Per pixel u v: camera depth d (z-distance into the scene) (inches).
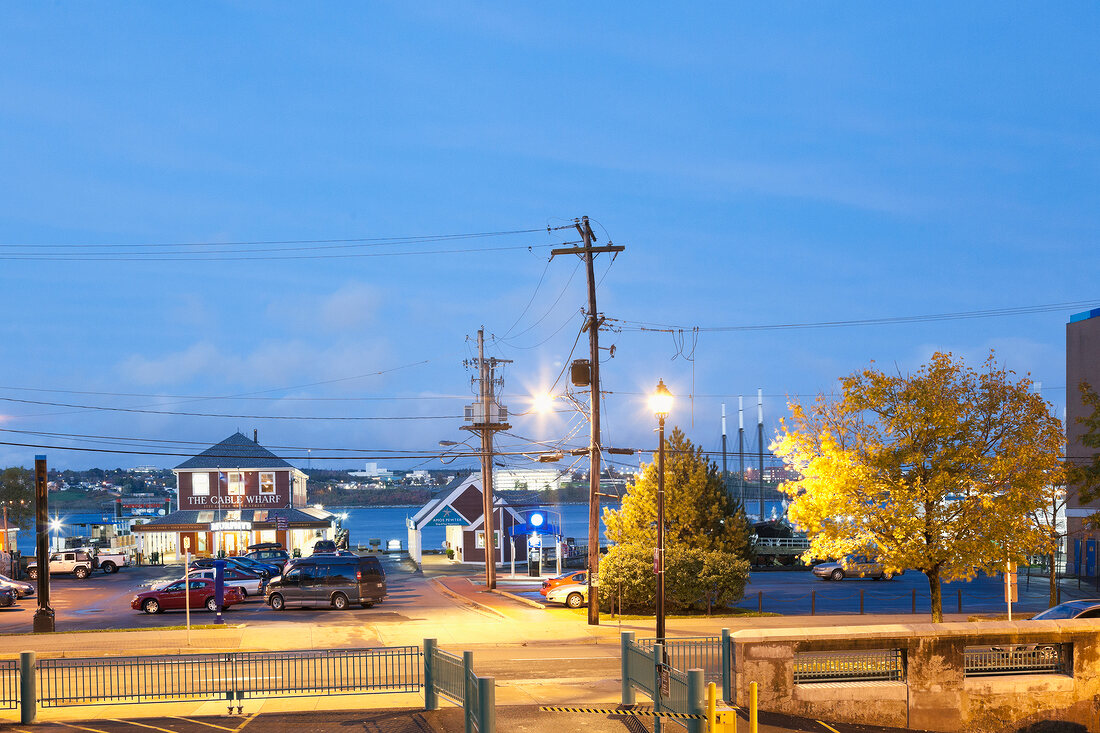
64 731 630.5
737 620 1312.7
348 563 1555.1
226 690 690.8
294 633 1181.1
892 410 1064.2
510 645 1090.7
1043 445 1043.9
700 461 1770.4
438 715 664.4
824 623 1259.8
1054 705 647.1
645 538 1706.4
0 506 2950.3
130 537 3703.3
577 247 1347.2
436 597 1786.4
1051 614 820.0
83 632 1224.2
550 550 3061.0
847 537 1064.8
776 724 602.9
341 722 645.9
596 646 1077.1
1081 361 2203.5
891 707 627.2
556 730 605.9
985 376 1072.8
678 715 576.1
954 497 1074.7
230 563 1915.6
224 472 2901.1
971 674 651.5
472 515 2923.2
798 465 1104.8
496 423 1973.4
